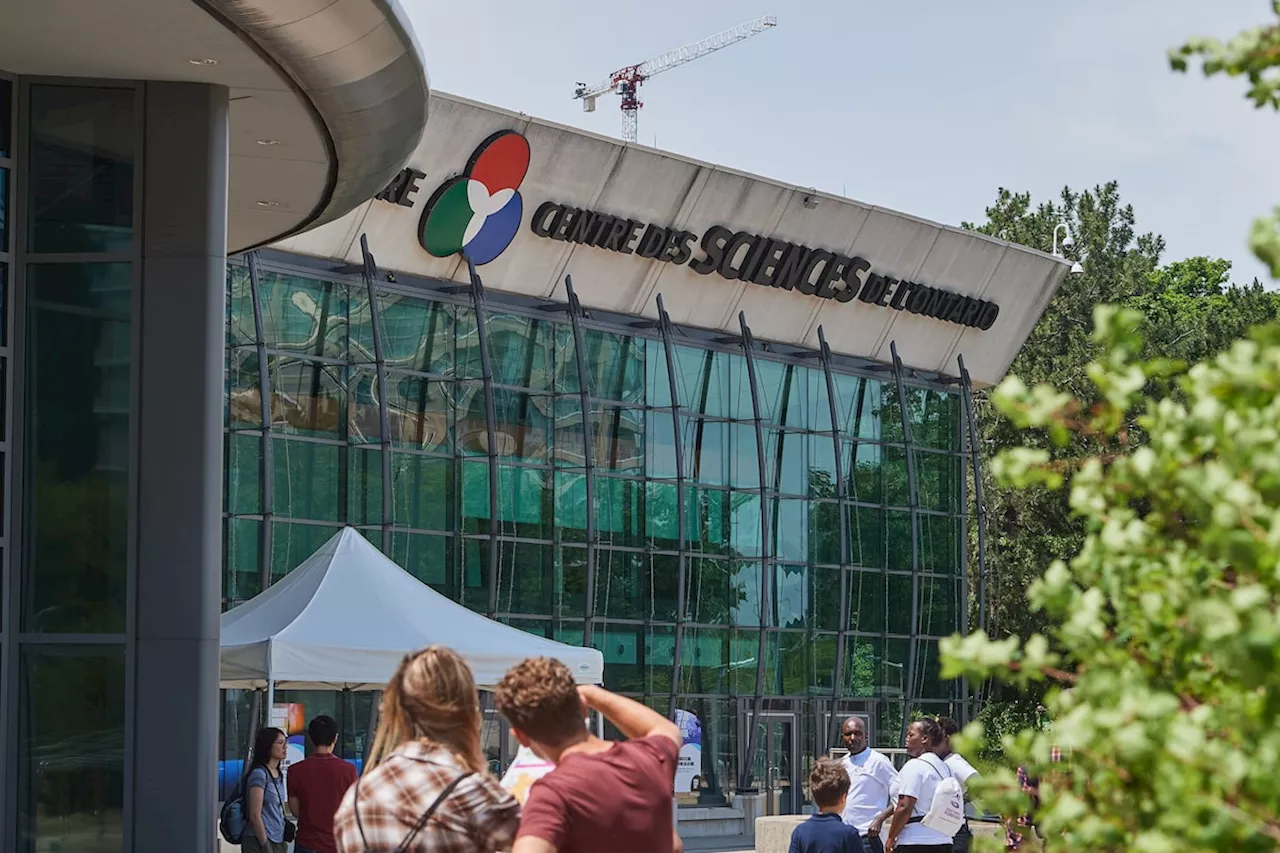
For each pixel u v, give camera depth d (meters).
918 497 40.00
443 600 13.77
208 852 9.79
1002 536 51.75
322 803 10.81
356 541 13.88
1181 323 56.78
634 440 33.94
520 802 4.88
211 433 10.09
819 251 36.28
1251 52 2.92
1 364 10.10
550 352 32.59
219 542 10.12
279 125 11.34
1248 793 2.26
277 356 28.41
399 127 11.75
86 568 9.98
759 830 18.73
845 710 37.62
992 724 41.34
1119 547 2.70
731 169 34.00
